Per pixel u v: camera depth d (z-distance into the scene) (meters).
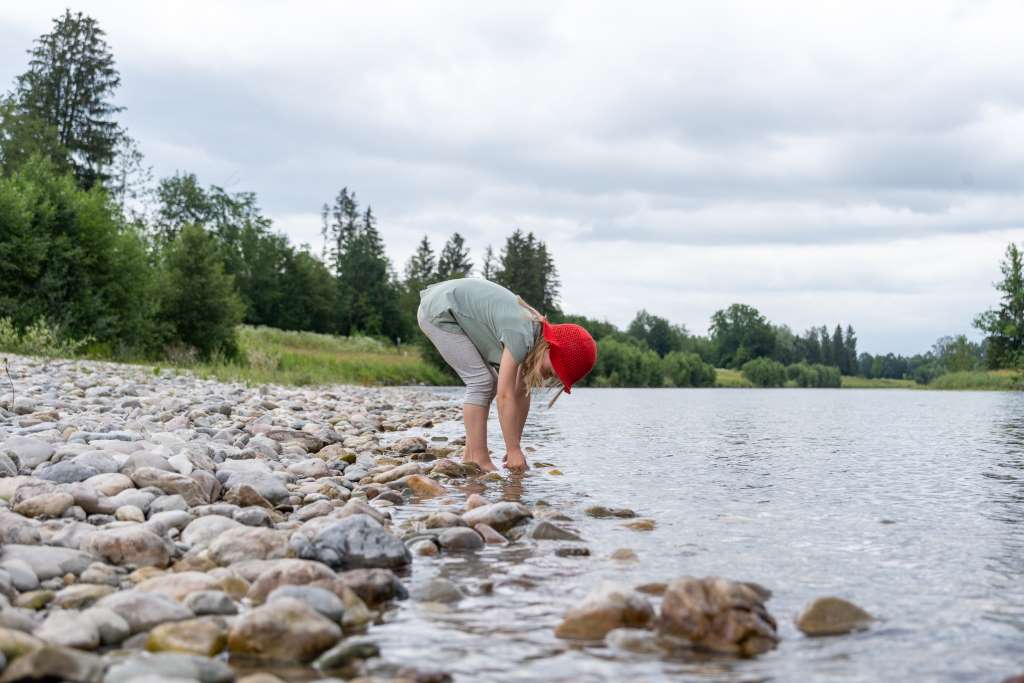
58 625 1.94
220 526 3.06
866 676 1.76
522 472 5.28
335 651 1.88
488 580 2.59
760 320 137.00
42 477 3.69
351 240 94.81
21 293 20.28
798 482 5.00
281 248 76.94
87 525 2.94
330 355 39.06
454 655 1.91
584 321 90.38
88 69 47.12
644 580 2.60
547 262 75.19
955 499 4.34
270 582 2.36
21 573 2.39
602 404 19.48
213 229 70.19
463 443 7.11
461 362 5.23
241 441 5.82
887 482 5.02
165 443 4.89
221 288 25.86
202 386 12.54
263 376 18.89
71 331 20.62
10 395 7.48
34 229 20.62
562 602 2.36
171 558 2.79
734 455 6.71
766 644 1.95
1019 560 2.90
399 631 2.09
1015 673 1.78
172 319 25.17
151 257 25.83
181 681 1.61
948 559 2.91
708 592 2.05
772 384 112.38
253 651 1.93
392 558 2.77
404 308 88.88
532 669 1.81
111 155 47.34
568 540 3.22
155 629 1.98
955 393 43.78
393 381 35.22
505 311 5.04
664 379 79.56
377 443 6.65
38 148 43.16
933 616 2.22
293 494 4.11
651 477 5.20
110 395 9.12
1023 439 8.86
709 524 3.58
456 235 95.06
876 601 2.36
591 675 1.77
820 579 2.62
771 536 3.31
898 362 175.00
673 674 1.78
